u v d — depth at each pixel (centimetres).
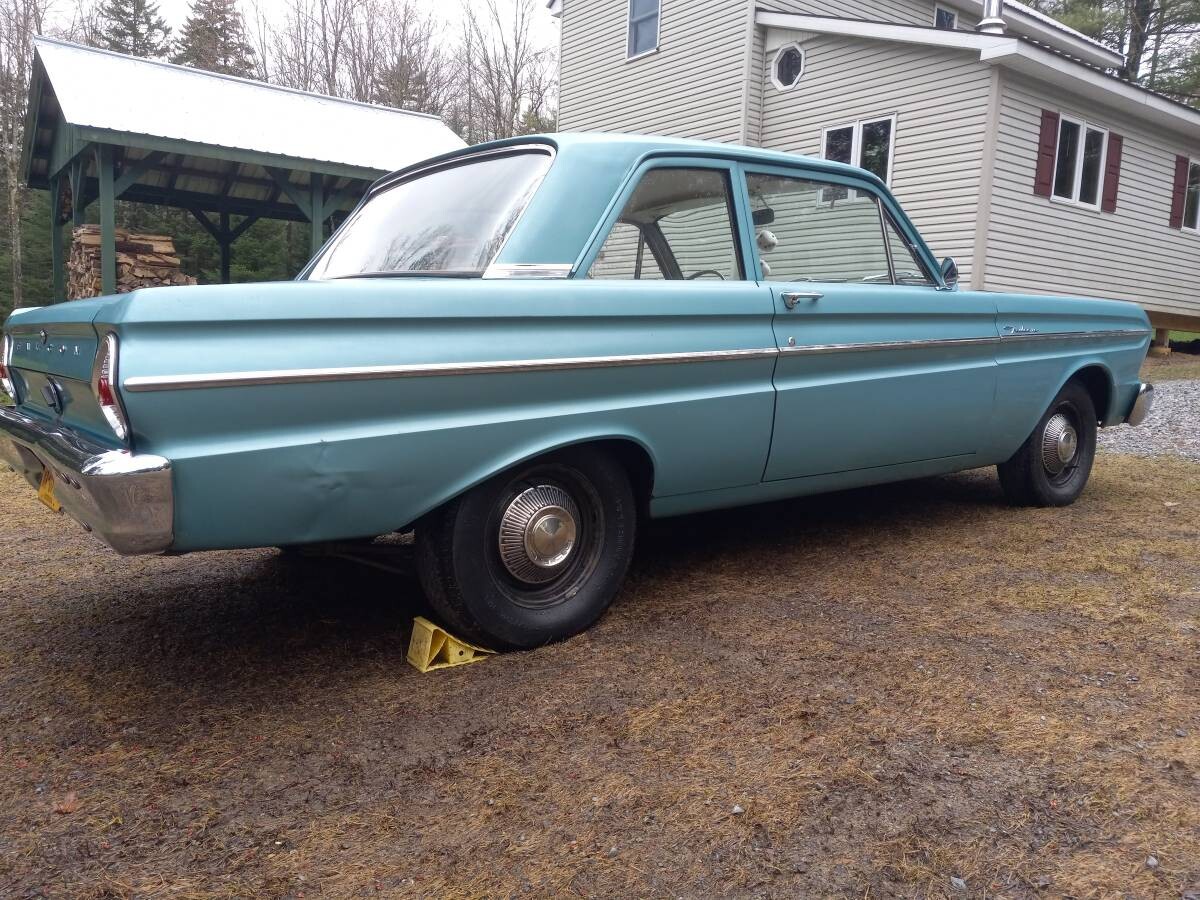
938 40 1148
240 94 1287
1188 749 220
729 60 1413
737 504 337
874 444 367
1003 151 1151
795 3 1412
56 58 1182
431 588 272
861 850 185
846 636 293
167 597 356
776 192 351
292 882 179
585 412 279
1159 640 285
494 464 263
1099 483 538
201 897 176
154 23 3422
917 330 373
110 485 204
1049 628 297
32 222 2223
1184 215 1510
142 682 275
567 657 282
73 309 247
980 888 173
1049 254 1252
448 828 196
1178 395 927
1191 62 2578
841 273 377
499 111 3547
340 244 342
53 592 366
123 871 184
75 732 244
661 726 236
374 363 238
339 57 3556
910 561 375
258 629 317
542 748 227
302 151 1152
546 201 284
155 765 226
